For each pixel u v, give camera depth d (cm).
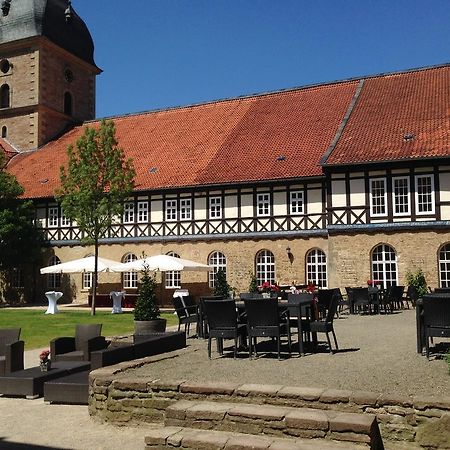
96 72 5281
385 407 768
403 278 2795
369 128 3147
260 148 3522
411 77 3619
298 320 1234
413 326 1803
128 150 4088
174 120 4300
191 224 3488
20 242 3881
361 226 2884
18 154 4638
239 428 788
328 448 700
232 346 1413
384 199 2873
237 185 3322
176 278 3578
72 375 1162
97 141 3116
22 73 4697
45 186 4028
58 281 4019
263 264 3281
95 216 3016
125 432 888
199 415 811
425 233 2770
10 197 3862
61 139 4672
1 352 1351
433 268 2747
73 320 2647
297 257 3167
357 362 1099
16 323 2498
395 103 3353
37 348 1725
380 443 761
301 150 3347
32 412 1021
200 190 3472
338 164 2894
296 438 754
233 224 3356
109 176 3047
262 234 3253
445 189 2756
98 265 3119
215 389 866
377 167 2881
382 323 1925
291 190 3216
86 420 960
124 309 3441
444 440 734
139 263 3011
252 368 1068
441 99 3219
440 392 814
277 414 772
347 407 788
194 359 1196
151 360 1152
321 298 1853
